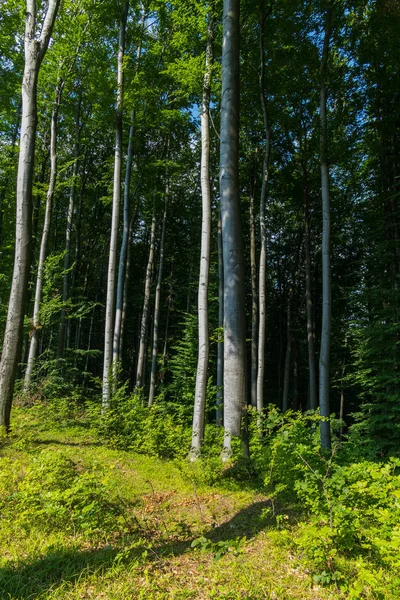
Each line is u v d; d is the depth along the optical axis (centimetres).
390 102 1427
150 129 2111
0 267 2016
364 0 1137
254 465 735
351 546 389
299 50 1299
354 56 1217
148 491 639
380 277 1497
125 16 1495
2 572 333
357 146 1548
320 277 2691
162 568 378
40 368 1492
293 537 444
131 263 3084
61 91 1705
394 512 398
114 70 1680
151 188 2128
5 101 1734
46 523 452
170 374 2964
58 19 1511
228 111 873
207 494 643
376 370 1384
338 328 2489
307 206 1964
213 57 1155
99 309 3130
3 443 788
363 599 333
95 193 2703
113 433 997
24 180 917
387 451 1270
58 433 1015
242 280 838
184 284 2878
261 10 1319
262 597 332
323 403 1080
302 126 1645
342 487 447
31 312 2080
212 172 1934
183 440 948
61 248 2636
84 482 491
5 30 1562
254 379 1741
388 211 1541
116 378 1264
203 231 1007
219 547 425
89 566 369
